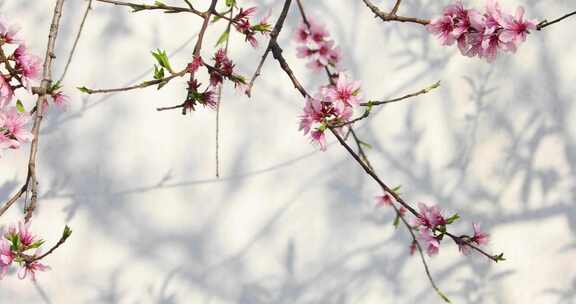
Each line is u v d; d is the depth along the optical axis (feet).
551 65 7.73
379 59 7.68
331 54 5.70
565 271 7.68
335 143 7.62
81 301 7.47
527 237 7.68
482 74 7.72
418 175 7.66
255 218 7.59
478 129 7.70
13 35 5.72
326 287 7.59
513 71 7.73
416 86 7.69
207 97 5.90
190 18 7.57
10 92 5.72
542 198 7.71
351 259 7.61
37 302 7.45
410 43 7.69
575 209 7.70
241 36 7.56
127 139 7.55
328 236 7.60
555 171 7.72
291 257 7.59
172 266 7.54
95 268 7.49
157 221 7.54
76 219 7.49
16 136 5.69
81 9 7.57
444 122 7.69
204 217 7.57
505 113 7.72
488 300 7.64
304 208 7.61
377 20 7.68
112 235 7.52
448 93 7.70
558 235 7.69
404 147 7.66
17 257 5.59
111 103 7.55
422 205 6.14
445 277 7.63
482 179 7.69
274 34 5.88
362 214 7.62
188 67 5.67
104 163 7.54
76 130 7.53
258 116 7.61
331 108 5.71
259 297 7.57
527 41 7.73
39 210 7.47
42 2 7.57
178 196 7.55
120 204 7.53
